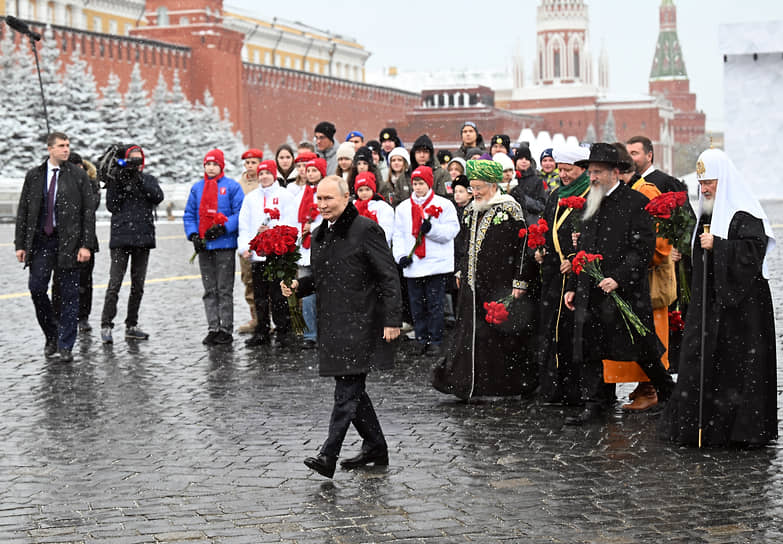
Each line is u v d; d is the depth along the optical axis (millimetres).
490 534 5375
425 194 10656
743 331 6836
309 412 8148
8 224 39125
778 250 20609
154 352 11008
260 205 11312
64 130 51219
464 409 8219
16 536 5414
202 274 11578
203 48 74500
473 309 8414
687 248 7551
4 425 7809
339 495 6059
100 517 5699
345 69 119250
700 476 6305
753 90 35156
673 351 8328
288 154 12133
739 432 6820
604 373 7727
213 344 11477
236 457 6883
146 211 11742
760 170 35531
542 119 135625
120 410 8281
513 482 6258
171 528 5508
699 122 173250
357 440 7309
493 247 8359
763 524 5473
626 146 8758
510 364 8414
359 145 13266
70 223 10398
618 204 7582
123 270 11641
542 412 8062
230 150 63594
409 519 5617
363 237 6418
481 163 8430
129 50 67812
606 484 6188
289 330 11594
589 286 7582
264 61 101062
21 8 69750
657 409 7996
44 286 10555
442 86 114625
